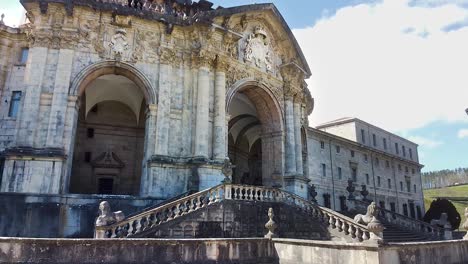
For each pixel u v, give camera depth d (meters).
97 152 27.86
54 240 10.41
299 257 13.16
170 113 21.16
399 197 56.00
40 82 19.02
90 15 20.59
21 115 18.55
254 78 25.64
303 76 29.52
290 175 26.14
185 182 20.23
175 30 22.42
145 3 24.45
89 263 10.52
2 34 24.31
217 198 16.92
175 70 21.98
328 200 40.38
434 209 46.19
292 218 18.39
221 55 23.03
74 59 19.89
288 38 28.08
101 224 13.22
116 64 20.66
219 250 12.23
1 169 21.62
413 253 12.84
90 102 27.22
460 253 15.81
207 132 21.30
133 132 29.22
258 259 13.09
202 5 27.80
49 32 19.73
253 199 18.52
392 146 59.66
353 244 11.91
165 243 11.47
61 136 18.59
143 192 19.73
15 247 10.14
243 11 24.52
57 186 17.72
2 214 16.44
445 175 123.38
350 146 46.97
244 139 37.59
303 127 31.33
